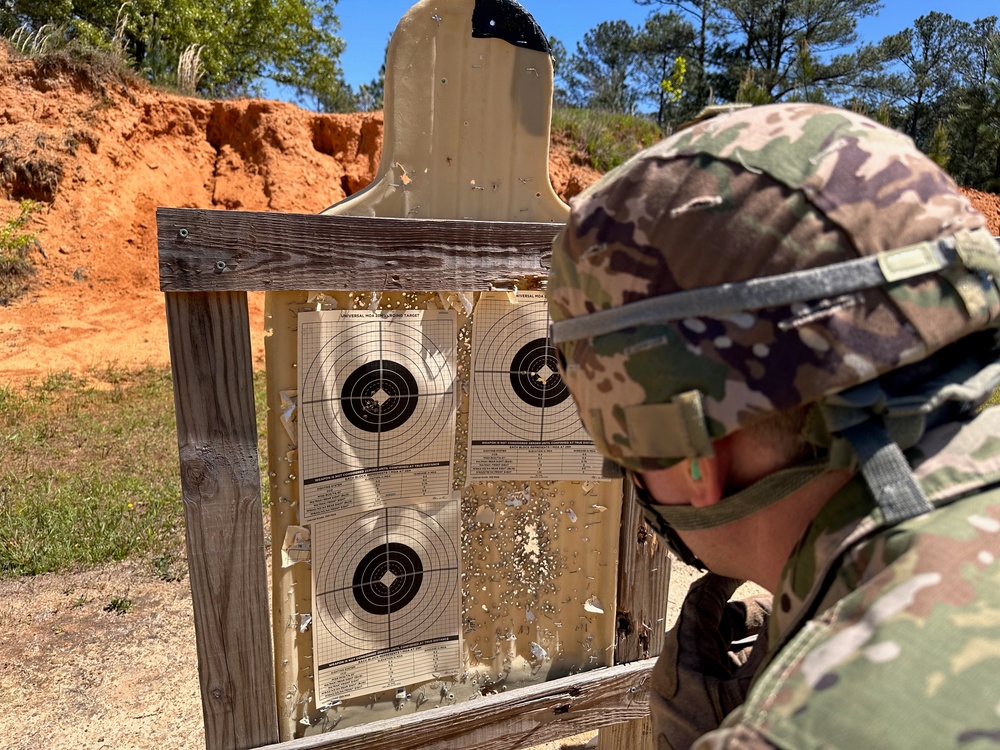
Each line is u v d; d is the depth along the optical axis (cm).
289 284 132
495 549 176
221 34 1791
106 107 981
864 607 52
